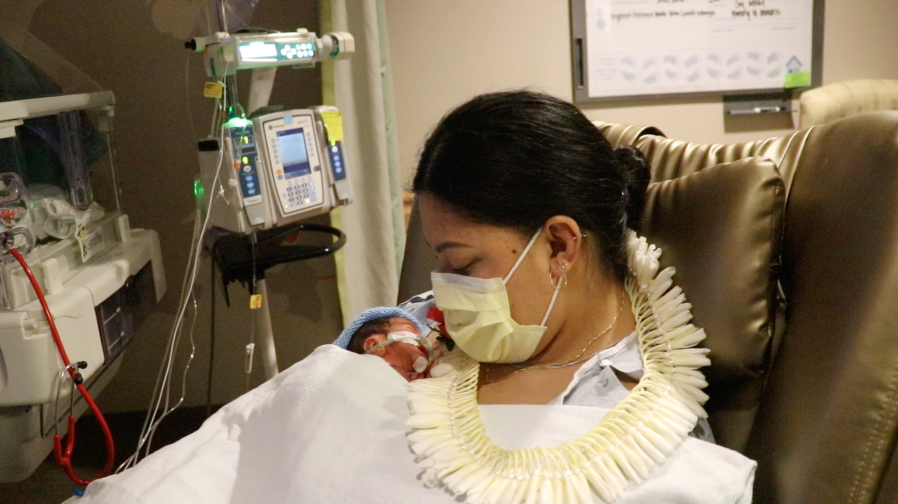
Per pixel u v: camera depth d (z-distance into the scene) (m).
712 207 0.98
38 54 1.94
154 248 1.95
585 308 0.98
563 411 0.88
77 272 1.59
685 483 0.78
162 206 2.39
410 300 1.33
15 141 1.45
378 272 2.27
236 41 1.63
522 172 0.86
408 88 2.56
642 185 1.09
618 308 1.01
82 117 1.80
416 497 0.82
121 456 2.21
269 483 0.91
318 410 0.94
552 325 0.95
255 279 1.85
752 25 2.60
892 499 0.83
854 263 0.87
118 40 2.26
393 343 1.07
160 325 2.46
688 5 2.56
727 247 0.95
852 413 0.83
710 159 1.18
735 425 0.98
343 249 2.21
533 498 0.77
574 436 0.85
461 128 0.89
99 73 2.28
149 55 2.28
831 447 0.83
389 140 2.23
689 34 2.59
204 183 1.77
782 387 0.92
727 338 0.93
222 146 1.69
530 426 0.87
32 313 1.33
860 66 2.71
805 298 0.94
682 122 2.69
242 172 1.71
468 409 0.91
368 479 0.86
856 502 0.82
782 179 0.96
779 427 0.90
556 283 0.93
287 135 1.80
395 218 2.29
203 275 2.42
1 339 1.30
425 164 0.92
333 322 2.55
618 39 2.57
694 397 0.90
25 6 2.22
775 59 2.64
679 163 1.23
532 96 0.93
